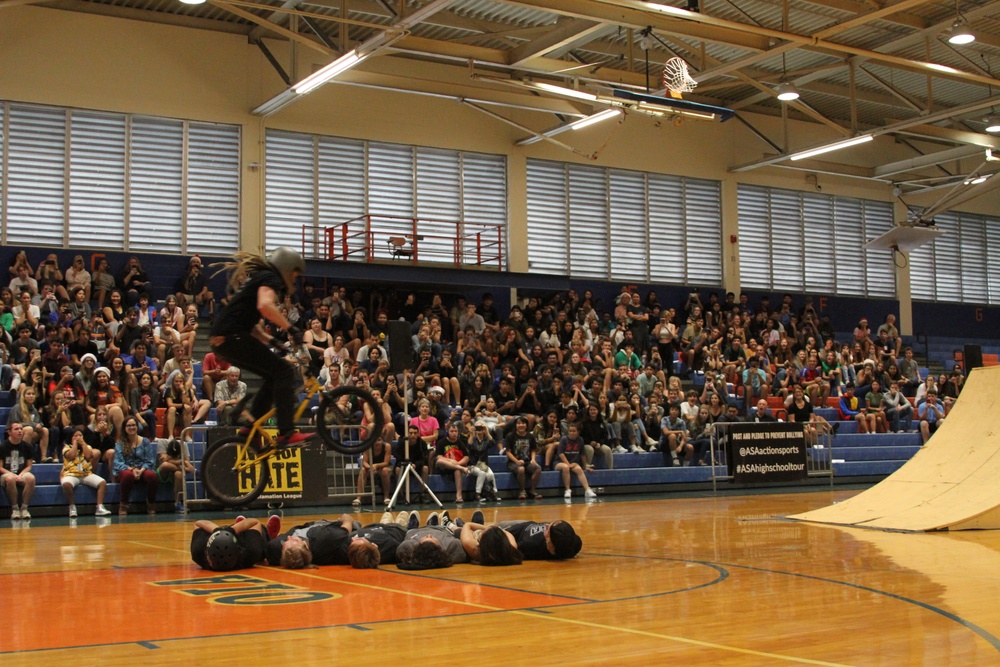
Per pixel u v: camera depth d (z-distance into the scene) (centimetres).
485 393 1770
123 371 1491
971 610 557
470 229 2264
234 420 743
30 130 1884
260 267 693
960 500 1080
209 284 1983
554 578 707
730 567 761
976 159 2881
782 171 2677
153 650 457
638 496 1675
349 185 2147
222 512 1402
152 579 716
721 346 2239
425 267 2095
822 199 2744
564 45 1773
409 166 2209
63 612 570
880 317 2784
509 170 2314
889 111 2634
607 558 830
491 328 2002
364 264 2023
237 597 621
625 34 2048
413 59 2195
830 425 1864
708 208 2577
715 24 1541
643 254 2478
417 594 631
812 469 1859
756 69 2295
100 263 1872
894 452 2025
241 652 450
